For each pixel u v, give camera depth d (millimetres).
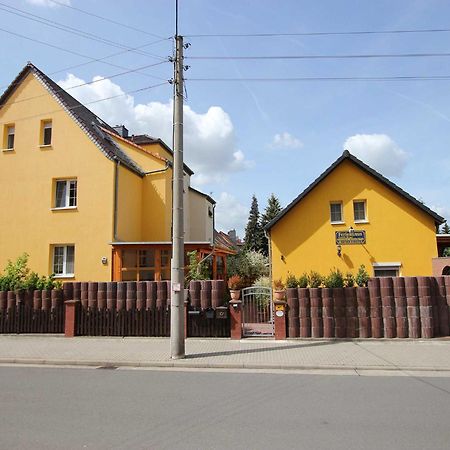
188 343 12492
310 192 18547
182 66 11562
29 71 21859
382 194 18141
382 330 12938
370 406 6465
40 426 5512
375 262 17750
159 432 5277
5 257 20469
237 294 13430
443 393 7293
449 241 20047
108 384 8062
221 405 6527
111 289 14008
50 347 12031
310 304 13156
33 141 21172
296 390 7531
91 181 20250
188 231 28078
